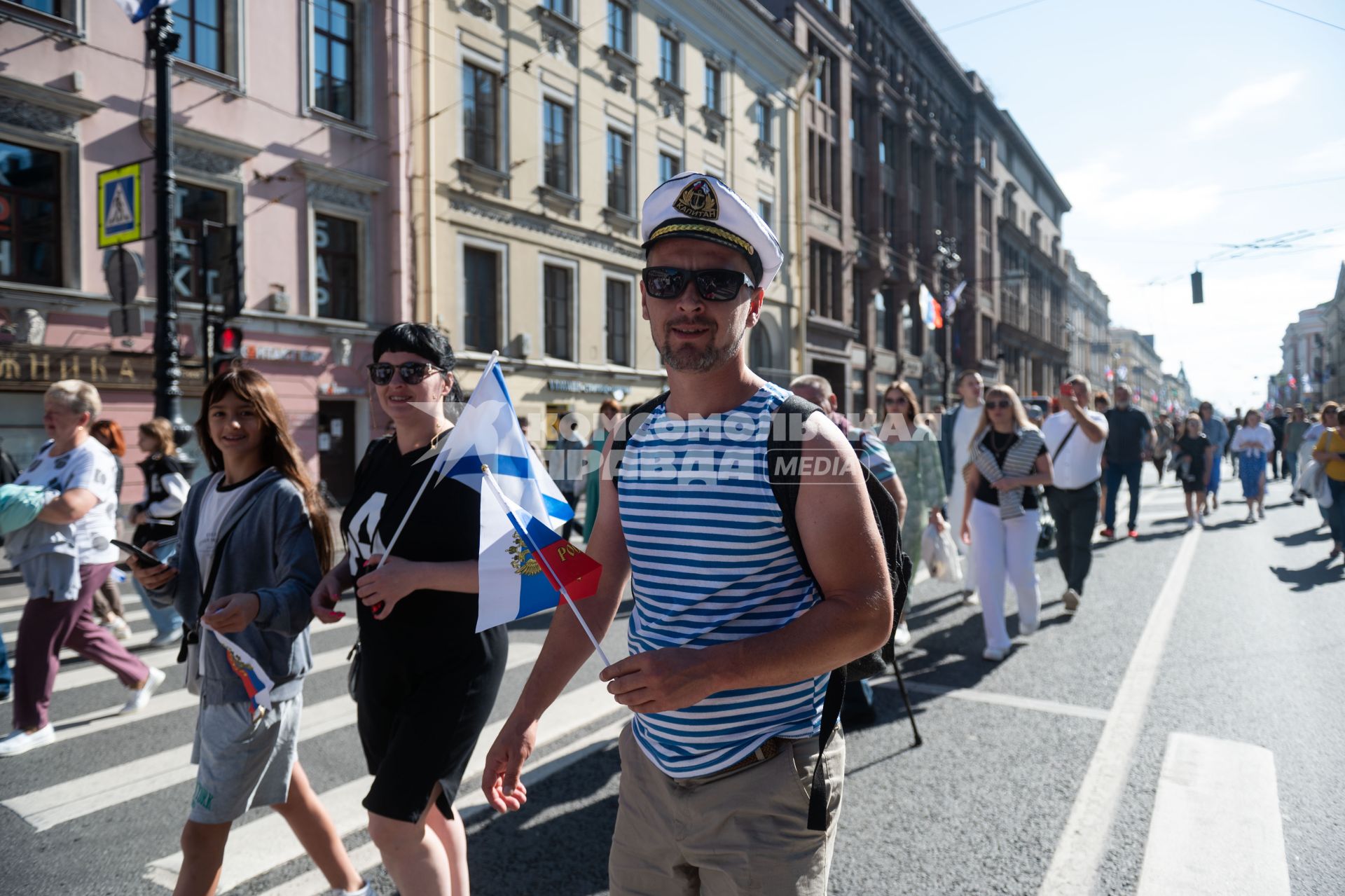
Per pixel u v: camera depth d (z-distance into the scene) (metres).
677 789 1.52
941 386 33.72
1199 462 11.74
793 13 26.94
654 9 21.00
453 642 2.18
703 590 1.46
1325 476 8.70
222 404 2.43
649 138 21.00
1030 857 2.84
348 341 14.53
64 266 11.33
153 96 12.16
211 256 12.87
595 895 2.66
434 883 2.07
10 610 7.14
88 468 4.12
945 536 6.66
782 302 25.64
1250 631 5.75
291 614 2.21
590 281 19.39
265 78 13.42
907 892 2.65
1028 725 4.05
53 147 11.19
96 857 2.98
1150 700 4.38
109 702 4.70
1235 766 3.53
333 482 14.74
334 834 2.53
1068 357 64.81
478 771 3.67
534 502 1.93
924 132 36.56
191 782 3.63
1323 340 65.88
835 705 1.54
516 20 17.41
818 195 28.31
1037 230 56.50
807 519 1.39
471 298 16.84
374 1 14.99
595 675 5.00
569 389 18.58
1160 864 2.78
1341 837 2.93
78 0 11.29
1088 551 6.38
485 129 17.06
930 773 3.53
